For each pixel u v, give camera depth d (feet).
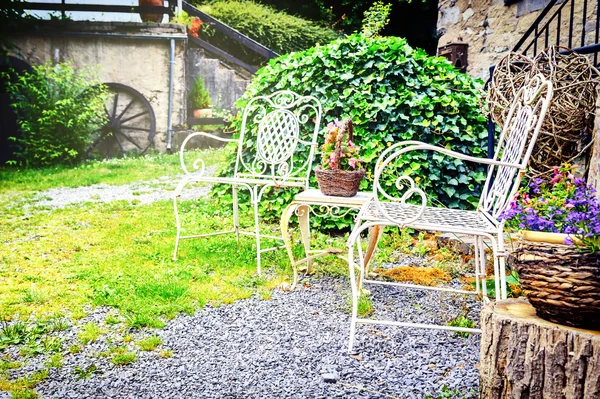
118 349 9.30
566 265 6.67
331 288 12.37
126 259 14.07
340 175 11.53
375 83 16.97
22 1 35.88
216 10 44.14
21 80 34.06
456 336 9.89
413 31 50.93
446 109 16.60
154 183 25.61
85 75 36.11
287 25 45.37
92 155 36.40
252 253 14.47
